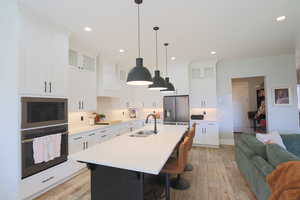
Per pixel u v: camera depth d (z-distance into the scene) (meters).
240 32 2.96
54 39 2.52
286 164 1.37
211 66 4.94
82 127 3.58
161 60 4.75
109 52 3.95
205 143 4.79
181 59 4.71
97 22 2.52
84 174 2.97
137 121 5.47
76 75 3.28
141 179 1.57
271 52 4.23
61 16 2.33
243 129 7.48
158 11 2.25
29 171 2.10
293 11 2.30
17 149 1.98
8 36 2.04
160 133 2.84
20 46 2.03
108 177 1.71
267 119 4.74
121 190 1.65
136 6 2.12
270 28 2.82
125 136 2.60
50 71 2.44
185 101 5.01
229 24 2.65
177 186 2.48
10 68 2.03
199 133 4.86
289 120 4.47
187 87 5.00
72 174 2.81
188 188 2.47
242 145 2.76
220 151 4.37
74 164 2.84
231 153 4.19
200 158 3.81
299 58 4.84
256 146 2.23
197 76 5.09
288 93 4.49
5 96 2.04
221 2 2.07
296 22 2.61
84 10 2.19
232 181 2.68
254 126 7.10
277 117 4.57
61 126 2.60
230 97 5.04
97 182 1.75
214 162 3.55
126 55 4.20
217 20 2.52
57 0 1.97
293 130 4.43
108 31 2.83
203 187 2.50
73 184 2.61
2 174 2.05
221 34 3.03
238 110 7.59
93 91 3.78
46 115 2.37
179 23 2.59
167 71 5.22
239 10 2.25
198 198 2.21
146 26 2.67
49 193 2.35
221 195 2.28
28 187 2.09
